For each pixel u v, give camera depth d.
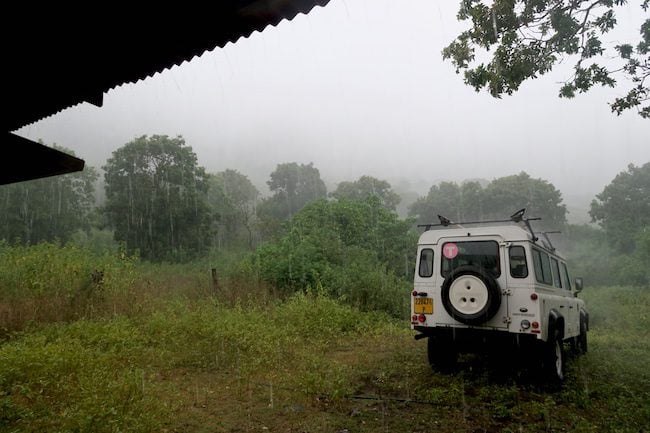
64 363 6.49
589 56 7.93
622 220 36.56
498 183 45.47
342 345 9.94
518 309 6.49
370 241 21.45
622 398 6.10
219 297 14.20
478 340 6.75
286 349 8.80
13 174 4.09
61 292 11.85
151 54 3.24
